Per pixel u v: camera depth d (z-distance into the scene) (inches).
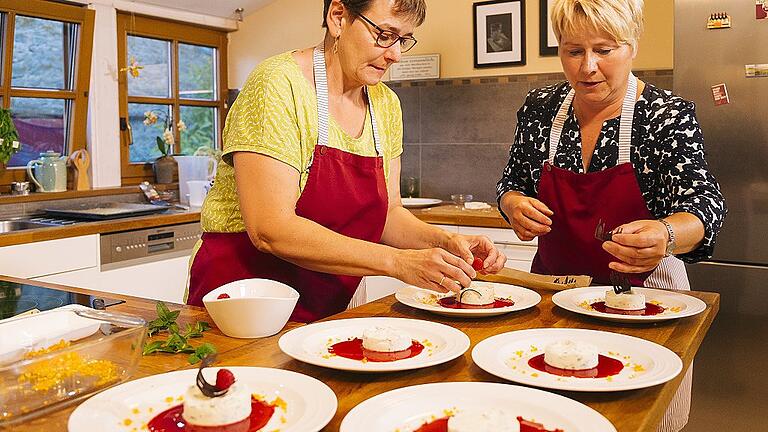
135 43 163.8
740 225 113.2
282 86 58.4
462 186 165.6
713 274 114.9
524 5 153.7
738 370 114.7
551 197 74.1
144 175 168.9
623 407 37.3
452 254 57.5
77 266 127.3
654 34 141.1
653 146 68.1
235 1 174.2
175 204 167.8
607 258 72.0
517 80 156.6
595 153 70.9
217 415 33.9
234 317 52.0
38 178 145.9
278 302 52.2
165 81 172.2
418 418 35.1
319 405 35.4
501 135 159.9
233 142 58.2
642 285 70.2
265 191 56.5
